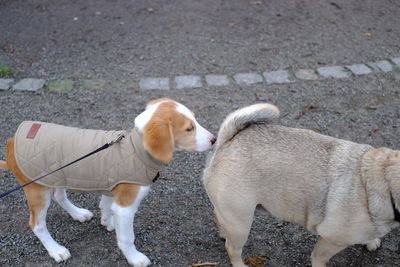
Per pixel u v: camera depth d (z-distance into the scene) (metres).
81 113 4.80
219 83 5.35
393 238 3.32
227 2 7.53
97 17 7.06
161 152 2.57
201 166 4.05
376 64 5.72
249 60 5.84
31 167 2.73
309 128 4.56
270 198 2.62
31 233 3.38
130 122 4.63
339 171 2.46
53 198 3.34
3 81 5.32
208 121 4.66
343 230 2.50
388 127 4.56
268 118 2.72
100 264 3.13
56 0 7.65
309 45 6.20
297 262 3.15
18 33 6.54
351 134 4.46
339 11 7.20
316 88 5.26
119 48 6.16
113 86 5.29
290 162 2.52
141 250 3.25
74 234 3.38
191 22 6.87
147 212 3.58
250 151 2.60
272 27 6.70
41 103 4.96
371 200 2.37
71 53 6.03
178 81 5.38
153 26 6.77
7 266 3.10
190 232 3.40
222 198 2.66
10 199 3.68
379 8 7.31
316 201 2.49
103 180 2.75
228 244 2.93
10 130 4.52
